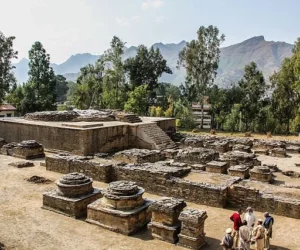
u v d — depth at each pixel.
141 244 11.43
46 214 13.90
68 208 13.77
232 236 10.71
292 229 12.81
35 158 24.58
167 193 16.33
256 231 10.72
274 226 13.08
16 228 12.47
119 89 57.94
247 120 55.16
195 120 57.22
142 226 12.76
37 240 11.53
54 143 26.58
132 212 12.39
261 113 54.06
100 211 12.78
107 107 56.91
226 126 55.09
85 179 14.60
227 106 57.59
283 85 49.44
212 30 55.66
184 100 59.75
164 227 11.70
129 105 51.84
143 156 21.98
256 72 55.25
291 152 29.97
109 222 12.58
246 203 14.84
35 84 57.94
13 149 25.23
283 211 14.07
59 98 119.75
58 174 20.02
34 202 15.27
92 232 12.32
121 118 30.39
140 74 66.00
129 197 12.61
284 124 52.66
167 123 33.97
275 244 11.62
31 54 58.03
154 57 66.88
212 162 21.12
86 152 24.80
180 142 28.97
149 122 30.67
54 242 11.42
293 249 11.27
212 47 55.97
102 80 59.97
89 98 60.38
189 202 15.65
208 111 63.81
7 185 17.73
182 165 19.53
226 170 20.88
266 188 16.02
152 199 15.10
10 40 51.88
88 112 33.28
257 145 31.16
